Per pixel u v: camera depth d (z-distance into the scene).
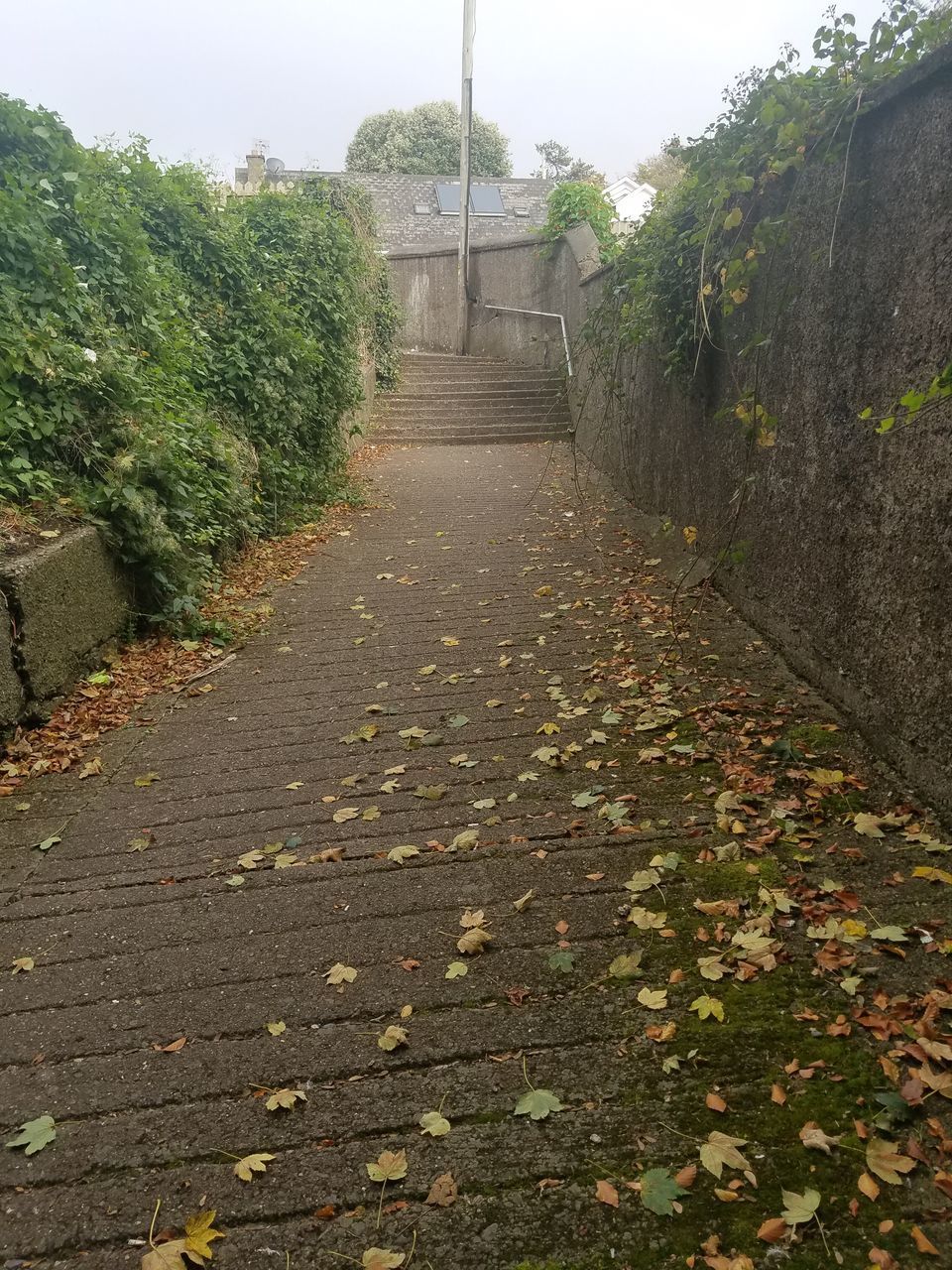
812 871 2.67
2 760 3.79
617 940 2.46
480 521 8.34
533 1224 1.66
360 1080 2.03
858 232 3.40
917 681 3.03
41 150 5.51
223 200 9.34
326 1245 1.64
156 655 5.04
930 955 2.24
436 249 19.36
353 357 10.77
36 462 4.70
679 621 4.99
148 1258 1.60
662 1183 1.70
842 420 3.60
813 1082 1.90
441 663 4.84
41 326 4.82
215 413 7.27
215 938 2.61
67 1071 2.12
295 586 6.59
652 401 7.15
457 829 3.13
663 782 3.31
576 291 12.65
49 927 2.71
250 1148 1.87
